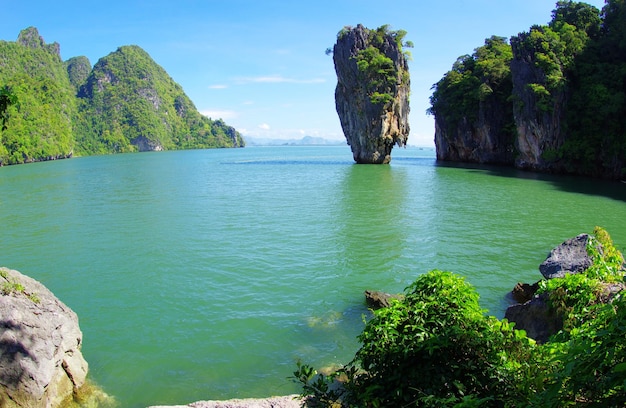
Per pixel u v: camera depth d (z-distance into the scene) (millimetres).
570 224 24922
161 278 16109
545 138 55562
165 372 9766
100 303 13883
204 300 13906
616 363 3740
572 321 6469
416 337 5215
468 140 76812
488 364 5051
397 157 118312
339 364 9852
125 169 77312
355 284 15164
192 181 52844
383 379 5164
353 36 74438
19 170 80562
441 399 4293
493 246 20000
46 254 19844
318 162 92812
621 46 52781
